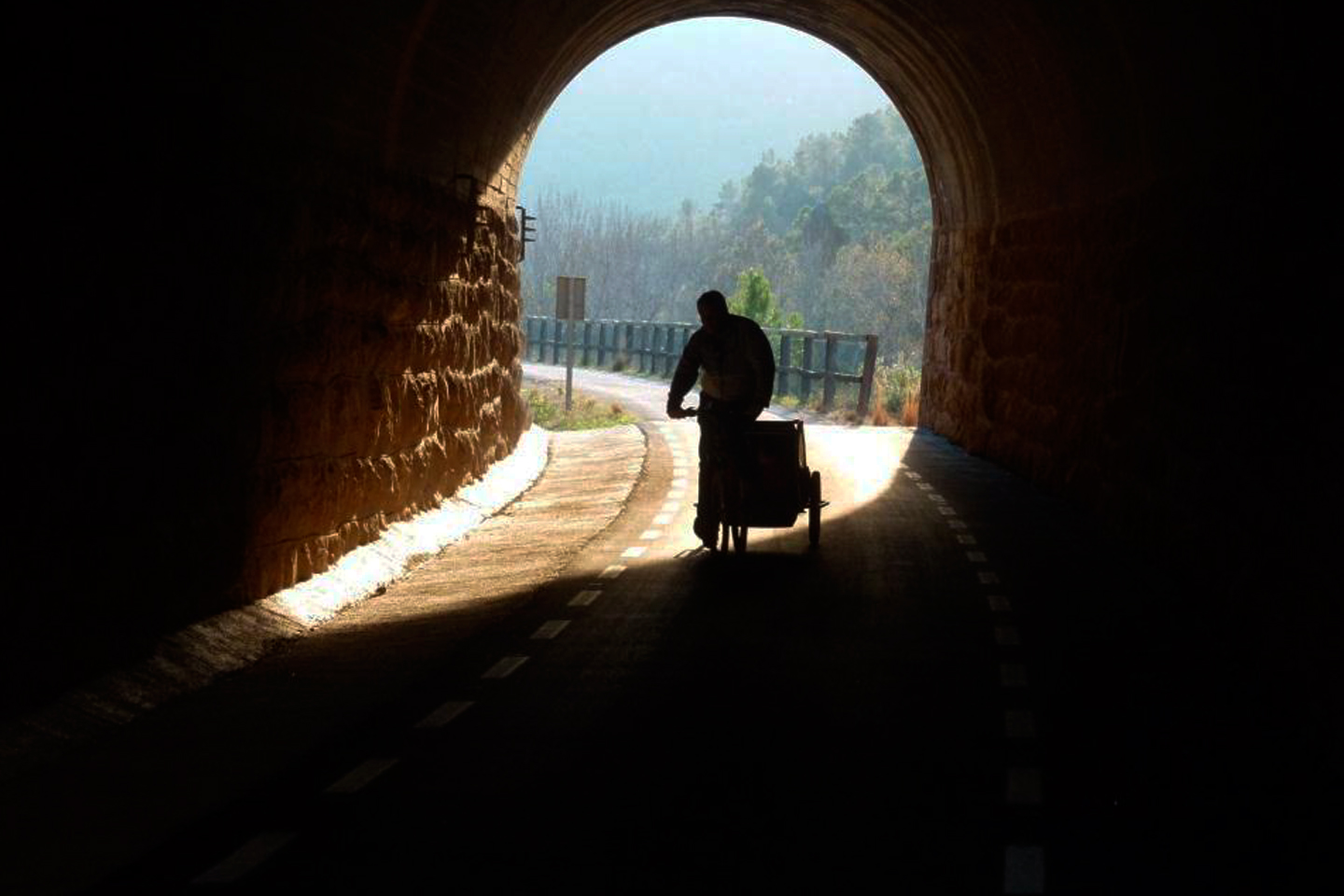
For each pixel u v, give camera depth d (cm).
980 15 1669
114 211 773
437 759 689
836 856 555
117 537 804
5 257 662
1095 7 1248
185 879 530
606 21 2009
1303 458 823
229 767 683
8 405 677
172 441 870
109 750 715
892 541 1371
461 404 1616
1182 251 1191
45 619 727
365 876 531
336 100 1120
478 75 1491
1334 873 546
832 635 964
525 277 11494
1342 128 797
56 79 700
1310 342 829
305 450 1099
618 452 2219
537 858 551
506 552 1373
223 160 917
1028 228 1928
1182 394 1169
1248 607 924
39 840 579
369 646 972
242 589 991
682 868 541
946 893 518
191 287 881
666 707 783
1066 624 1002
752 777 657
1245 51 943
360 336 1220
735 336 1248
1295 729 750
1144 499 1291
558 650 923
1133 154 1359
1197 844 577
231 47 899
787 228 17462
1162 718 769
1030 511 1576
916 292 7775
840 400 3559
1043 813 612
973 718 764
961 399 2359
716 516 1260
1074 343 1639
